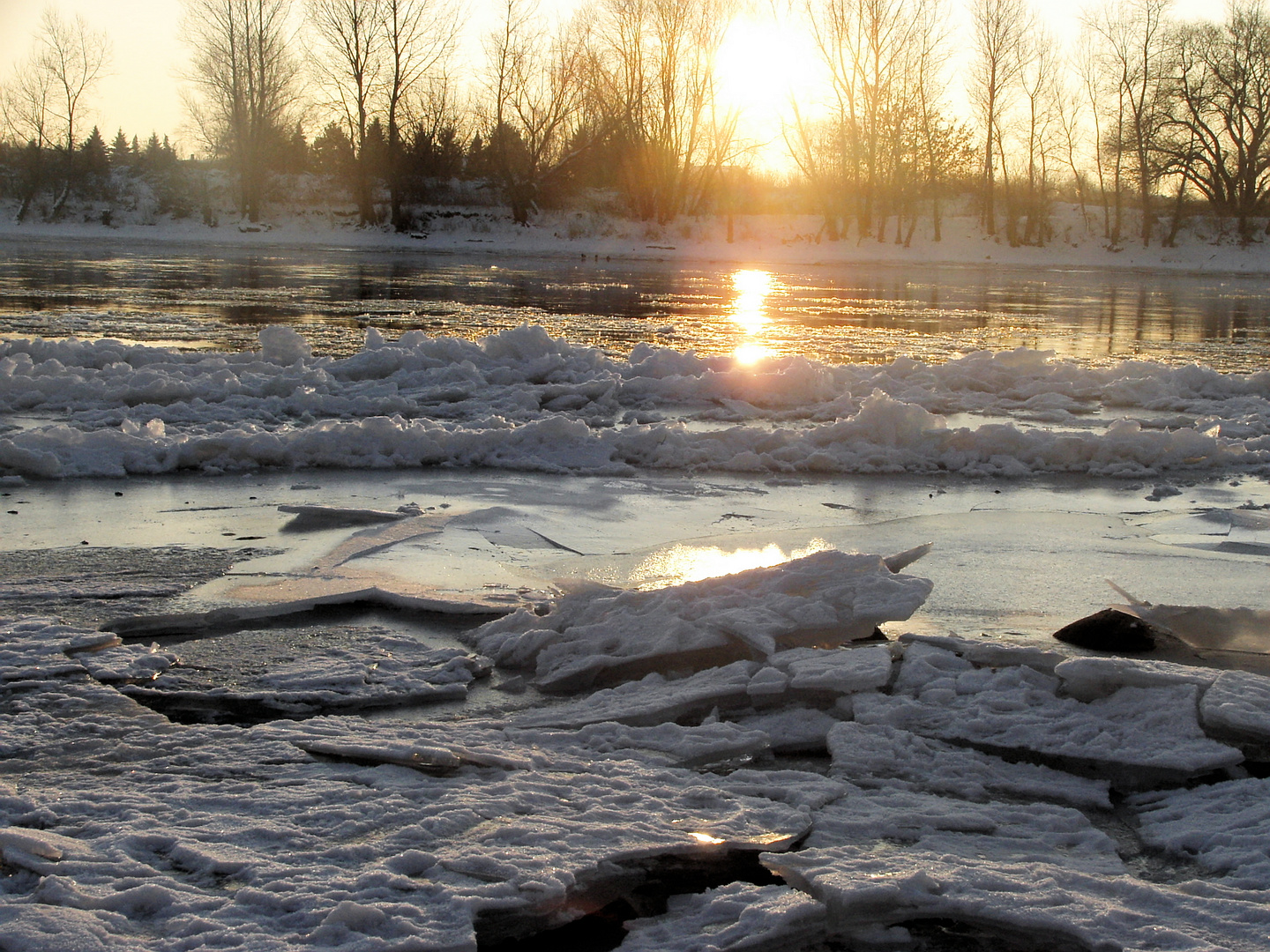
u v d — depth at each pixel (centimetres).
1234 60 5778
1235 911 292
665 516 737
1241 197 5888
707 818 342
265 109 5638
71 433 845
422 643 503
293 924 276
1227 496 829
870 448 923
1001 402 1257
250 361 1239
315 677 457
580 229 5559
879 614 488
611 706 437
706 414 1134
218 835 319
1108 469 909
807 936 293
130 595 546
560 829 327
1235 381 1332
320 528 682
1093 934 282
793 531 703
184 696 439
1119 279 4469
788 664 458
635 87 5628
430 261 4153
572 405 1170
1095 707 429
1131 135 5750
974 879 308
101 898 281
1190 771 378
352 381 1220
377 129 5609
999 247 5800
